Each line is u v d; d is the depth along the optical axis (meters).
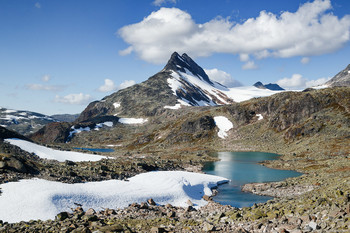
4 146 74.44
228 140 150.25
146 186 48.97
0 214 30.30
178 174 59.31
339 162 72.50
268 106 164.12
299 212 23.72
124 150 171.50
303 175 64.50
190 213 36.34
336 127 117.50
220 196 50.72
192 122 172.00
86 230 24.33
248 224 24.20
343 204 22.16
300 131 127.81
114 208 37.66
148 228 26.33
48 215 31.81
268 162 94.62
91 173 53.84
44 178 45.03
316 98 141.38
